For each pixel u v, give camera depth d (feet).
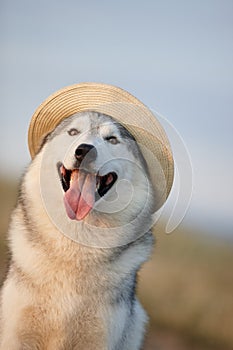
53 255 23.03
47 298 23.17
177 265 46.47
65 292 23.17
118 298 23.53
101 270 23.22
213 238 57.98
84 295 23.22
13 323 23.17
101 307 23.29
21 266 23.43
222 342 37.11
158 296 40.27
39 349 23.76
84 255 23.02
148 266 45.24
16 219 24.32
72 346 23.75
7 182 58.29
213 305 39.73
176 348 35.32
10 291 23.48
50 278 23.12
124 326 23.76
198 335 37.01
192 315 38.32
